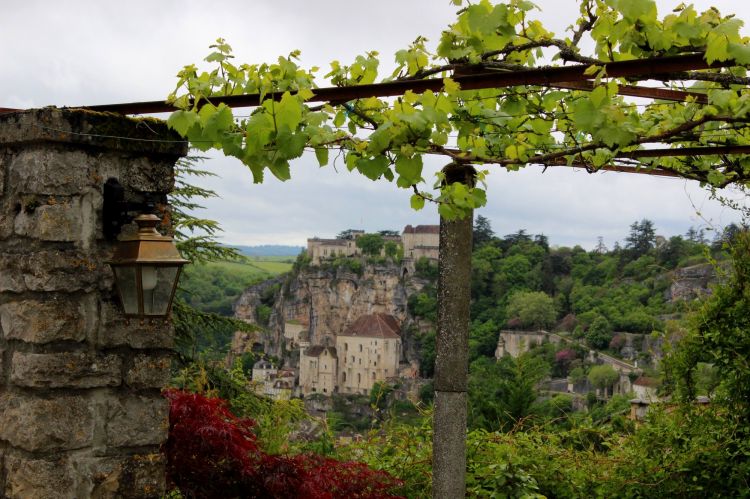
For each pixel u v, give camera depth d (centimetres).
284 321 12544
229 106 353
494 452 637
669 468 608
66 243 340
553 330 9825
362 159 369
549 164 474
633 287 9625
